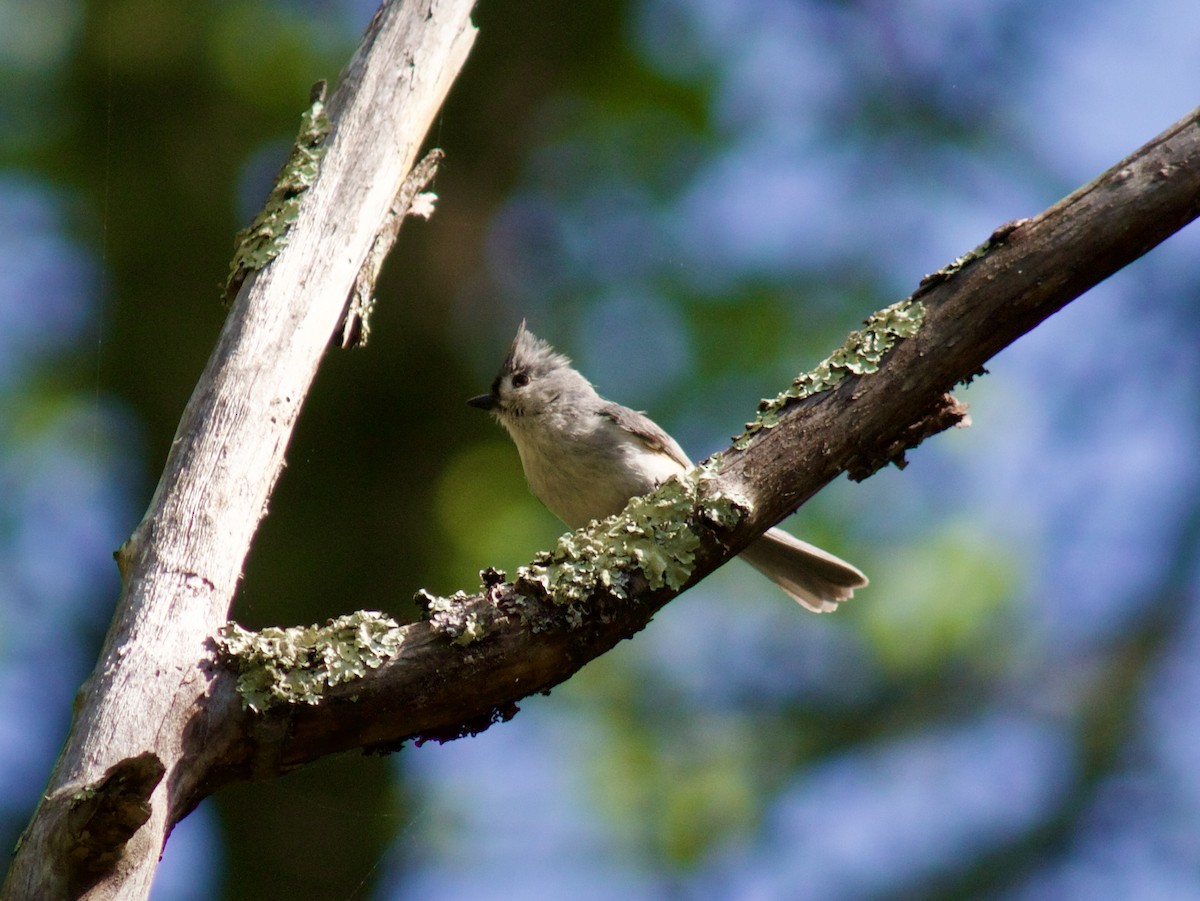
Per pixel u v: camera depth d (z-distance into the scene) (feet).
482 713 16.15
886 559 34.81
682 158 38.47
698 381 35.24
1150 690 36.81
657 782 34.50
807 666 35.88
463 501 35.04
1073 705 36.76
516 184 38.93
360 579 34.04
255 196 35.76
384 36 20.36
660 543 16.80
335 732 15.38
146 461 35.50
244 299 17.72
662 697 35.65
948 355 17.06
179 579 15.16
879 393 17.13
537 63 39.40
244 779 15.20
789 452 17.22
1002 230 17.12
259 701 14.87
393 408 36.17
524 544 33.91
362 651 15.43
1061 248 16.79
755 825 34.22
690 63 39.55
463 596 16.20
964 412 17.44
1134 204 16.57
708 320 35.96
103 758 13.66
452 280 37.50
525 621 15.99
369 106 19.61
